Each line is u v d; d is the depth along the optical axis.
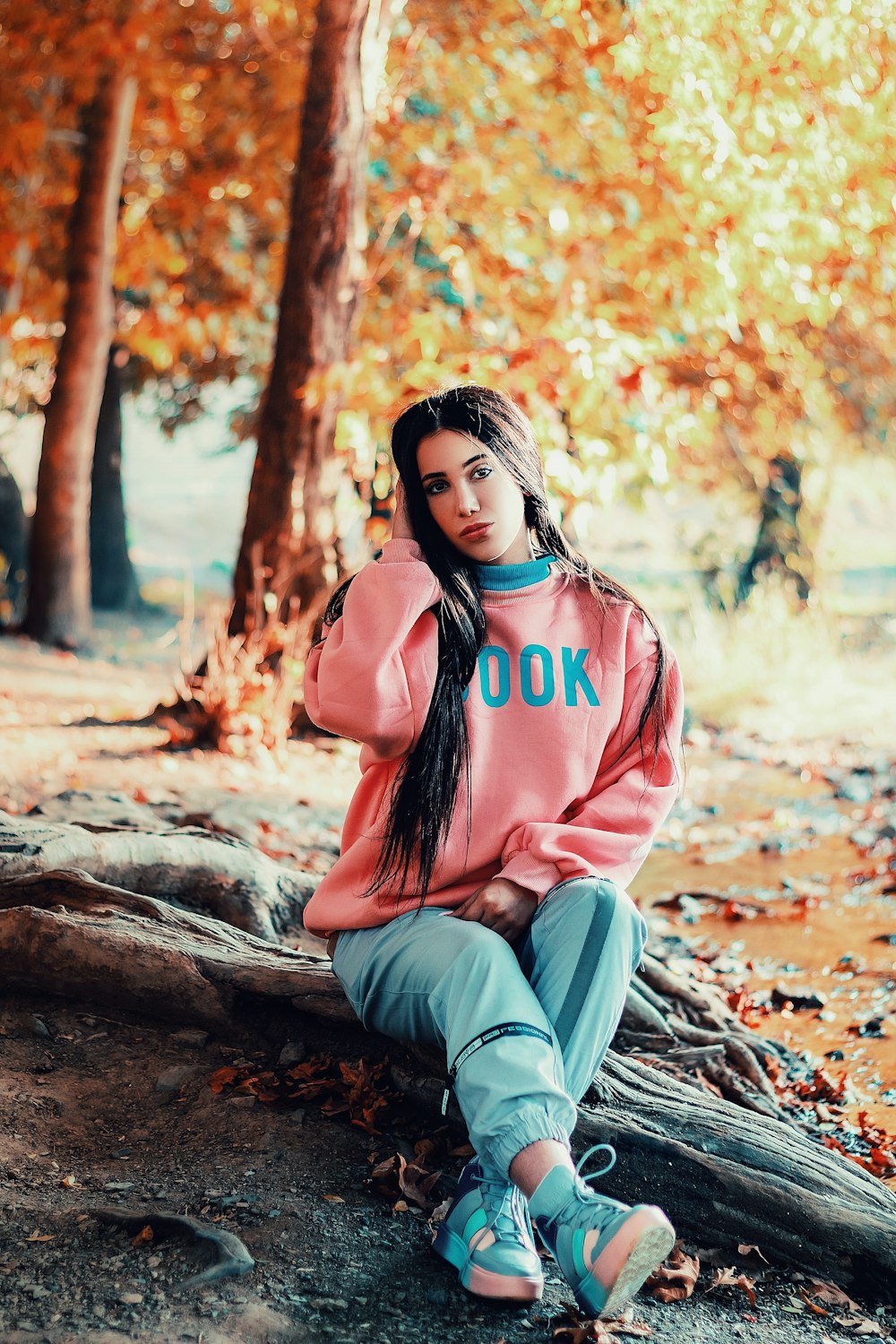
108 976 3.02
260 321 14.47
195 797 6.02
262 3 10.70
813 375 11.92
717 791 7.78
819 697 11.13
